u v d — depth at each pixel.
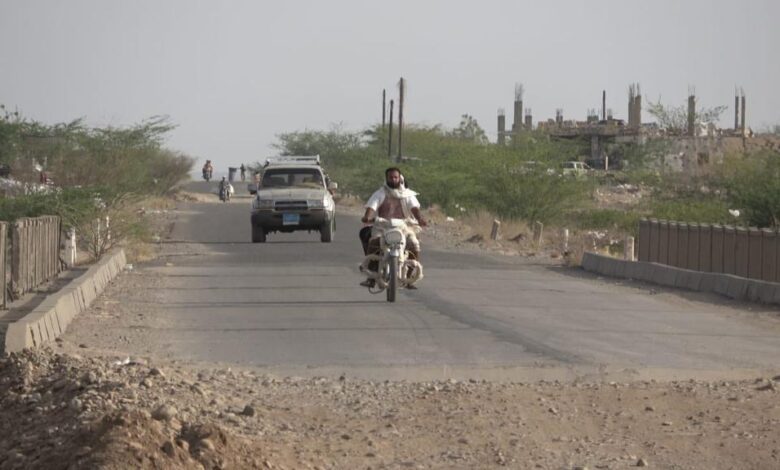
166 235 116.75
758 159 120.25
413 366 36.69
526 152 143.50
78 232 80.50
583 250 95.12
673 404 30.83
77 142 123.56
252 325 47.53
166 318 49.91
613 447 26.42
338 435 27.20
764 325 49.31
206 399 29.84
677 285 68.25
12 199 80.56
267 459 23.70
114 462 20.42
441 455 25.62
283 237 116.19
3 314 46.38
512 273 76.88
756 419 29.02
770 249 68.81
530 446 26.42
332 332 45.22
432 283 67.31
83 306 52.34
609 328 47.34
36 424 26.31
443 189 162.62
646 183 158.00
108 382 29.34
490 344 41.88
